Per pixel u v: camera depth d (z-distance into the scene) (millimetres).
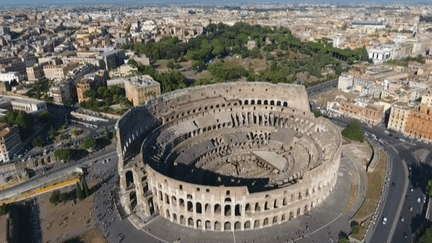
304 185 143125
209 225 145250
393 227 144000
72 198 169500
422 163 198125
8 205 160125
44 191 176125
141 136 184375
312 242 135375
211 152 198000
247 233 141125
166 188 141125
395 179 180375
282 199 140000
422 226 141750
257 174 180625
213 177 177750
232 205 136125
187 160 183250
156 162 165000
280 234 140000
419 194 167125
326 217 149125
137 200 158125
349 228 142625
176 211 144375
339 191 167625
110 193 171500
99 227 146750
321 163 160125
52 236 142750
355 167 191250
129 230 144250
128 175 173750
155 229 144500
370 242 135625
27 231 146750
